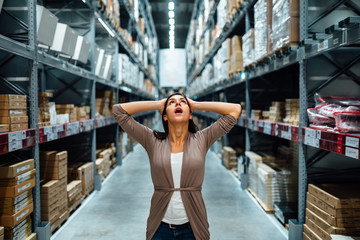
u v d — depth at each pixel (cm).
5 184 193
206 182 455
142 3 902
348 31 159
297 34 234
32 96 228
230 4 438
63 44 308
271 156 374
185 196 148
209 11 642
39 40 259
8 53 242
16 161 220
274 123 288
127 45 641
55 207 264
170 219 149
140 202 361
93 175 407
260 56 308
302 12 227
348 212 187
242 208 332
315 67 235
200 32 843
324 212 201
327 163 241
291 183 313
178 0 1284
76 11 421
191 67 1261
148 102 162
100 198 377
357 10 237
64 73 442
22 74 242
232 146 593
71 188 308
